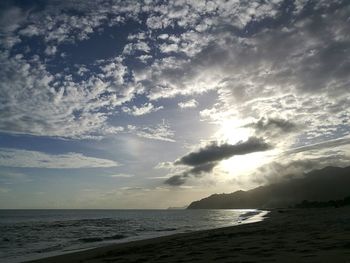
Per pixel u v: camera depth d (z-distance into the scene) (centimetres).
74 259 1716
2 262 1950
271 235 2048
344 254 1016
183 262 1178
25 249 2645
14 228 5188
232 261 1081
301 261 945
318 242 1412
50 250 2528
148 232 4231
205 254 1368
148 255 1559
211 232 3014
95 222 7219
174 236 2895
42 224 6362
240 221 6188
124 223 6812
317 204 15400
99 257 1706
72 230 4762
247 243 1658
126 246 2289
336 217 4119
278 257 1078
